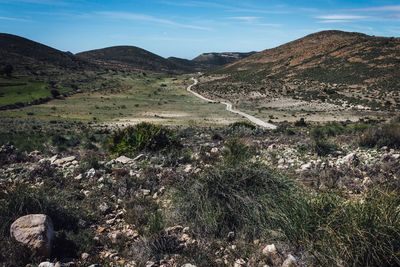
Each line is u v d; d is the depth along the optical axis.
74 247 6.16
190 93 151.62
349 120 63.66
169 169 11.23
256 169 7.61
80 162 12.85
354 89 113.81
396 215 5.58
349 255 5.12
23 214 6.77
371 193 6.64
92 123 72.00
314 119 73.19
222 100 125.44
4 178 10.95
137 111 96.81
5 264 5.43
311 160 12.67
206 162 12.05
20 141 24.09
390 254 5.09
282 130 31.95
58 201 7.69
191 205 7.10
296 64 171.50
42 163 12.05
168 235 6.36
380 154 13.90
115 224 7.36
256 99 120.88
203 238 6.46
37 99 113.31
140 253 5.95
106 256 5.98
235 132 31.73
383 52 141.50
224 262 5.71
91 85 164.38
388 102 88.19
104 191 9.22
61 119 79.12
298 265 5.36
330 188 8.76
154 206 8.04
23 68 191.38
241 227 6.61
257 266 5.54
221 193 6.98
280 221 6.35
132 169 11.70
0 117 78.25
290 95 121.75
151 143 15.29
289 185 7.26
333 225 5.71
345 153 14.36
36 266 5.41
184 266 5.45
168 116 85.81
